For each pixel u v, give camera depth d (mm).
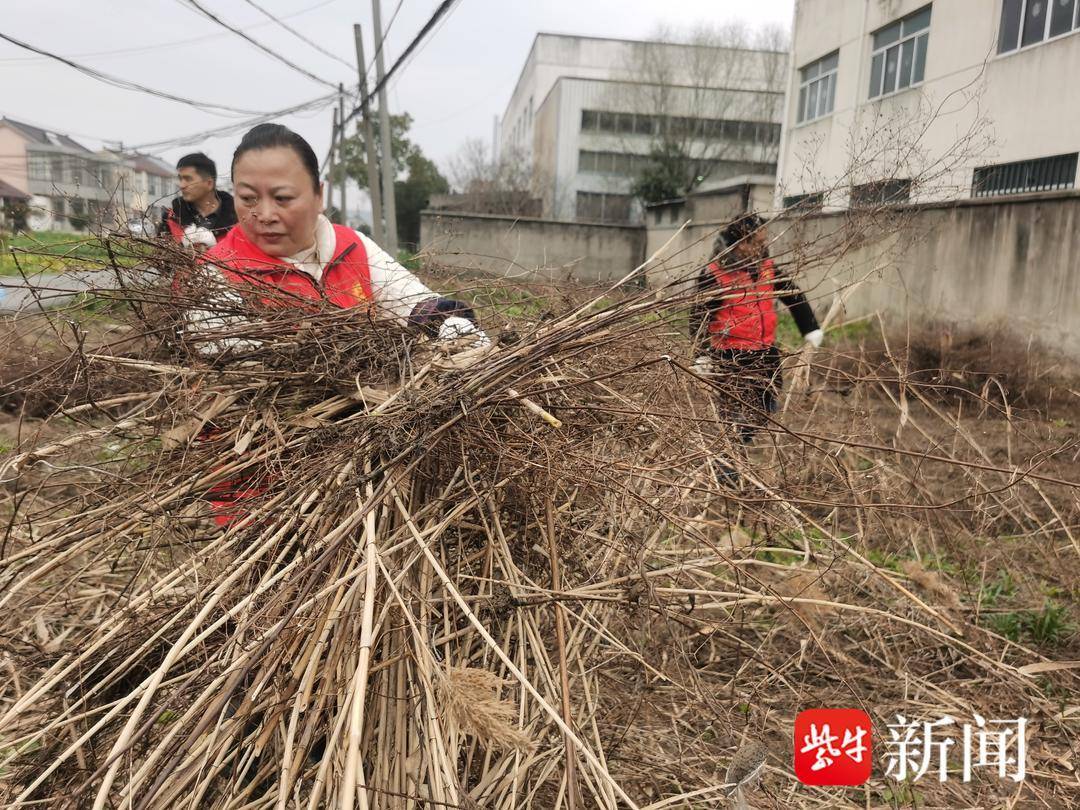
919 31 12539
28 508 2248
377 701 1751
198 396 2094
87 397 2086
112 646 1860
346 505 1783
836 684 2660
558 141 40688
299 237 2254
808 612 2488
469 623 1943
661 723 2365
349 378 2133
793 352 2979
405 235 35906
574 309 2258
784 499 2271
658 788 2084
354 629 1665
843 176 3242
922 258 10133
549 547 2033
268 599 1694
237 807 1665
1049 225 8383
